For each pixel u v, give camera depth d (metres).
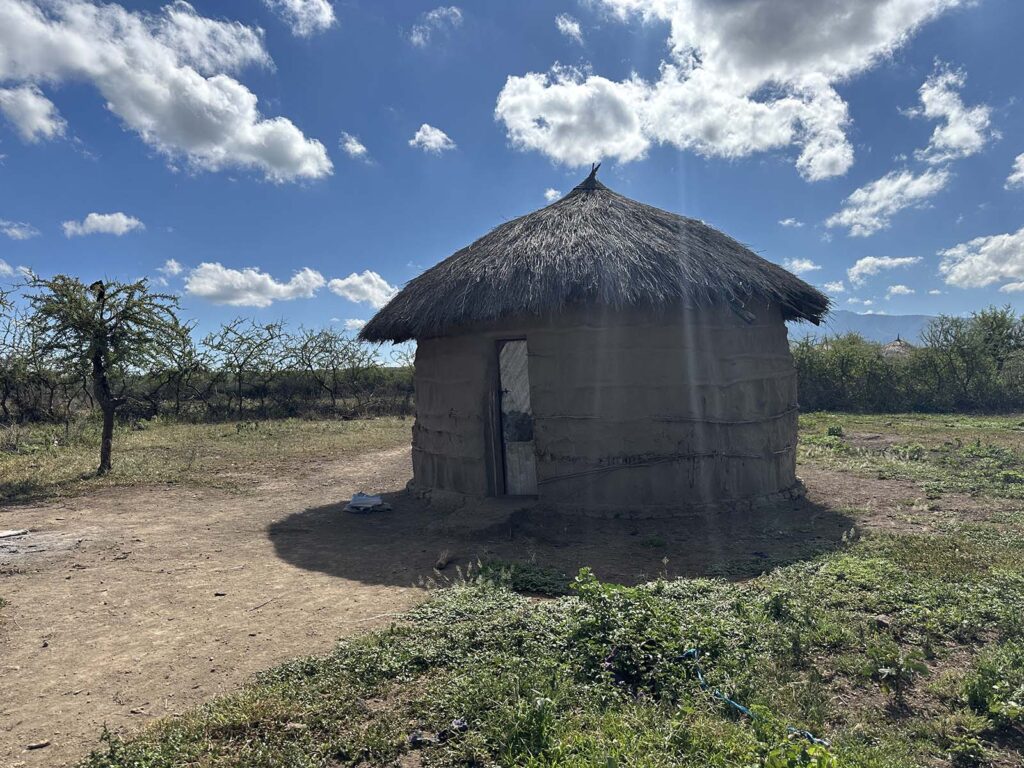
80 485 9.77
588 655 3.63
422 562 5.94
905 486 8.95
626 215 8.18
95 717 3.38
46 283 10.07
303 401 24.02
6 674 3.87
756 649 3.81
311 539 6.87
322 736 3.09
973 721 3.11
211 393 22.73
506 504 7.50
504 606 4.54
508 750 2.88
